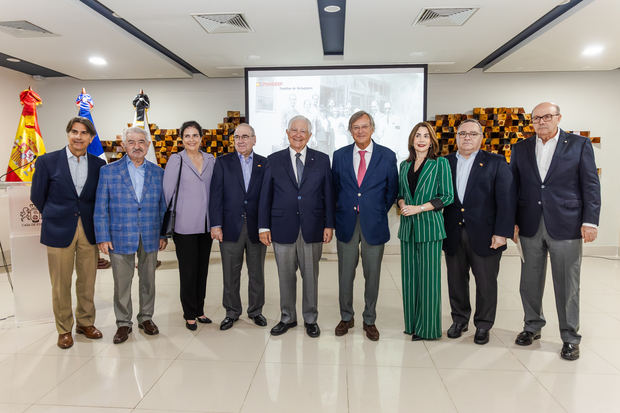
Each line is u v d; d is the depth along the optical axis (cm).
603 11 350
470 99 588
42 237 265
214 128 609
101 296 389
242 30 398
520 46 460
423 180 261
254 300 306
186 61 516
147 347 271
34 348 271
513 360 249
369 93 552
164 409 201
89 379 229
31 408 202
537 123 252
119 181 272
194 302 296
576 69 553
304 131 271
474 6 343
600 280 442
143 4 334
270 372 236
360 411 198
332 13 392
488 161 264
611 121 574
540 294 270
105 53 465
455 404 204
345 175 273
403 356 255
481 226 263
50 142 614
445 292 397
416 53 485
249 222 290
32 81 602
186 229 285
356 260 280
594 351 262
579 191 249
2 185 359
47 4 328
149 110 609
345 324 289
